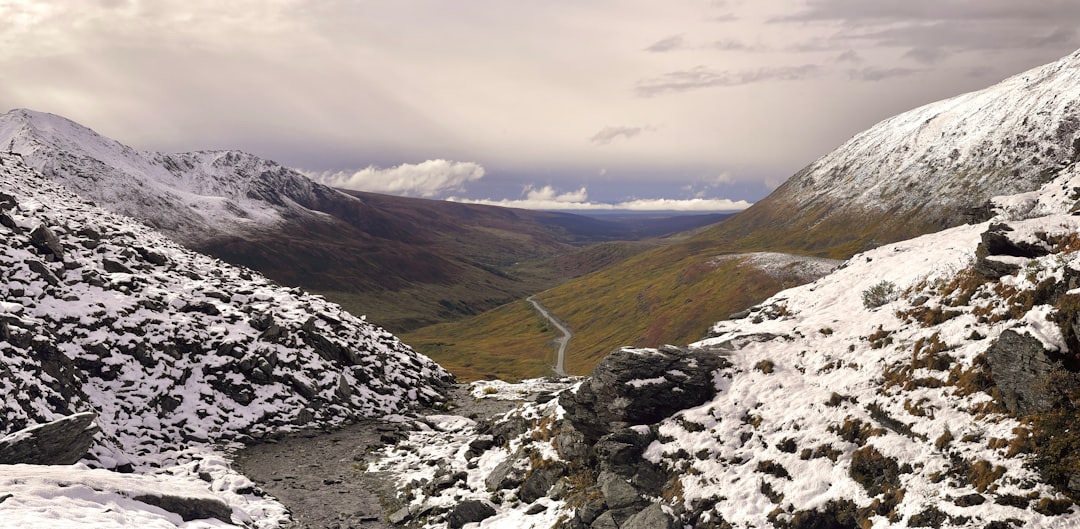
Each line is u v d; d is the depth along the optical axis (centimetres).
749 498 2620
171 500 2792
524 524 3002
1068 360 2197
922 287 3469
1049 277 2616
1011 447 2138
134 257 6369
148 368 4850
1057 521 1883
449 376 7575
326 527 3322
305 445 4772
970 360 2588
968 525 1980
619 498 2858
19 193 6912
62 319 4731
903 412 2589
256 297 6619
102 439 3900
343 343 6338
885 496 2312
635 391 3309
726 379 3375
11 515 2075
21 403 3700
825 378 3100
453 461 4147
